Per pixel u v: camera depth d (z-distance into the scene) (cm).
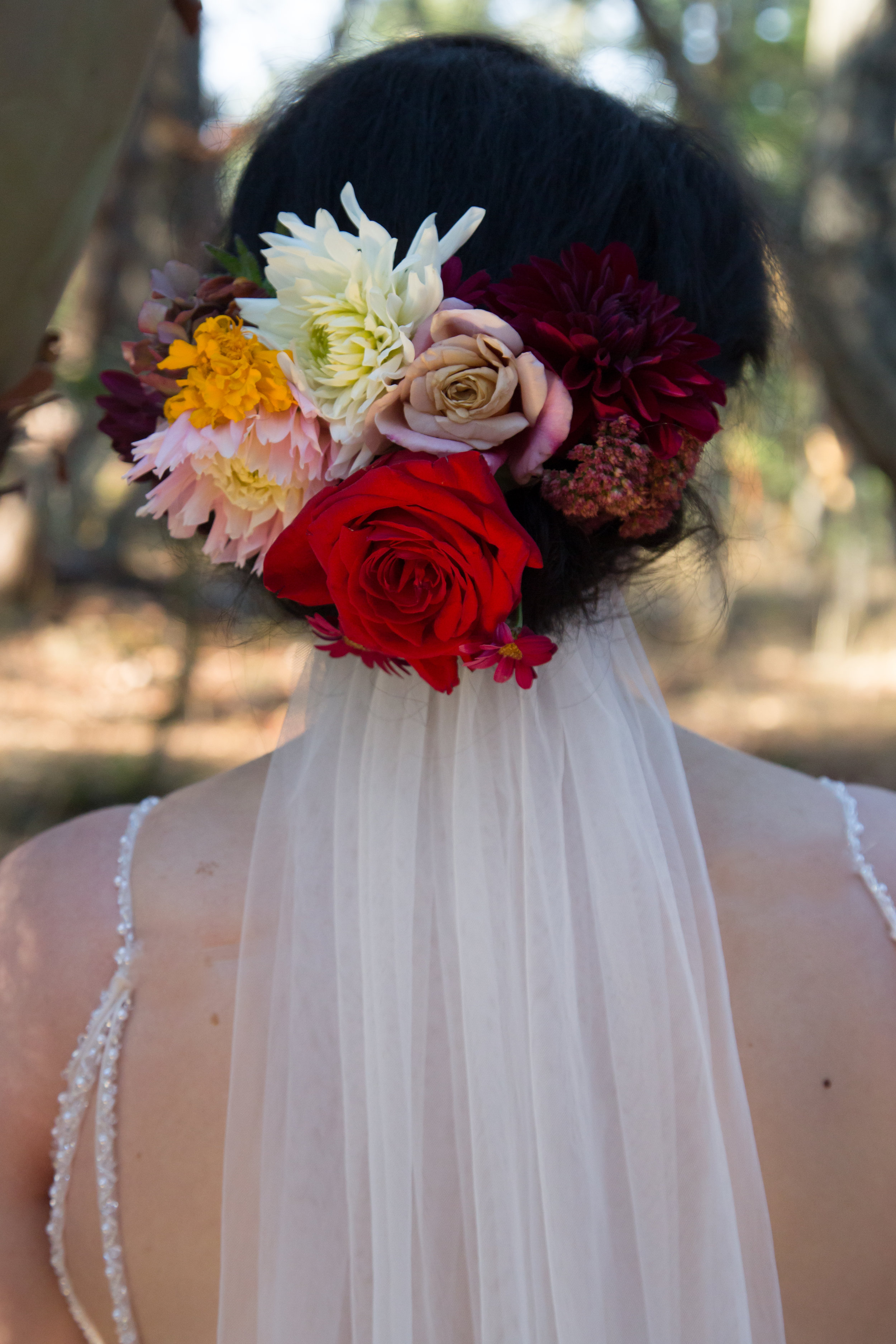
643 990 79
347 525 73
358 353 78
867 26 291
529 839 82
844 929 82
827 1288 79
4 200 89
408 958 81
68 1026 84
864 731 776
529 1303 78
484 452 77
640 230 85
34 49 86
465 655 75
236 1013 82
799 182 298
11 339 97
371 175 85
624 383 77
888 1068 80
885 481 322
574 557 81
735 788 88
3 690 733
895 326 286
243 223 93
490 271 83
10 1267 82
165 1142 82
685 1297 77
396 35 113
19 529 880
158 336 87
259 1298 79
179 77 362
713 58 562
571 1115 78
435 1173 80
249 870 86
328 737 87
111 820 91
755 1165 78
